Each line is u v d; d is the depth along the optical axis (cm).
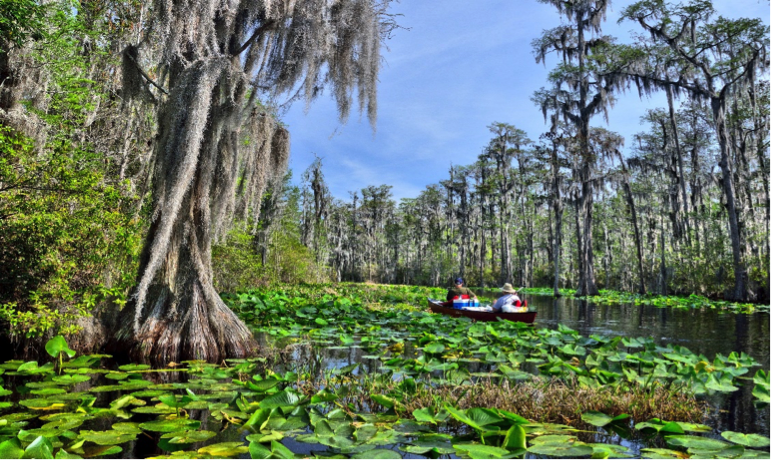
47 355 614
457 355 691
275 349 727
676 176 3394
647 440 355
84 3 1052
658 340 948
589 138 2986
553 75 2955
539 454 300
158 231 581
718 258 2827
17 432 328
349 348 764
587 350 739
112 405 400
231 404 413
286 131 858
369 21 692
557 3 2977
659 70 2731
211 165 650
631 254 4172
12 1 723
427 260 6119
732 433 343
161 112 639
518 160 4662
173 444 324
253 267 1803
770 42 2284
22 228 579
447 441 328
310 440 323
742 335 1036
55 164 620
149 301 641
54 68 892
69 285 637
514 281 5722
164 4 595
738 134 2955
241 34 695
